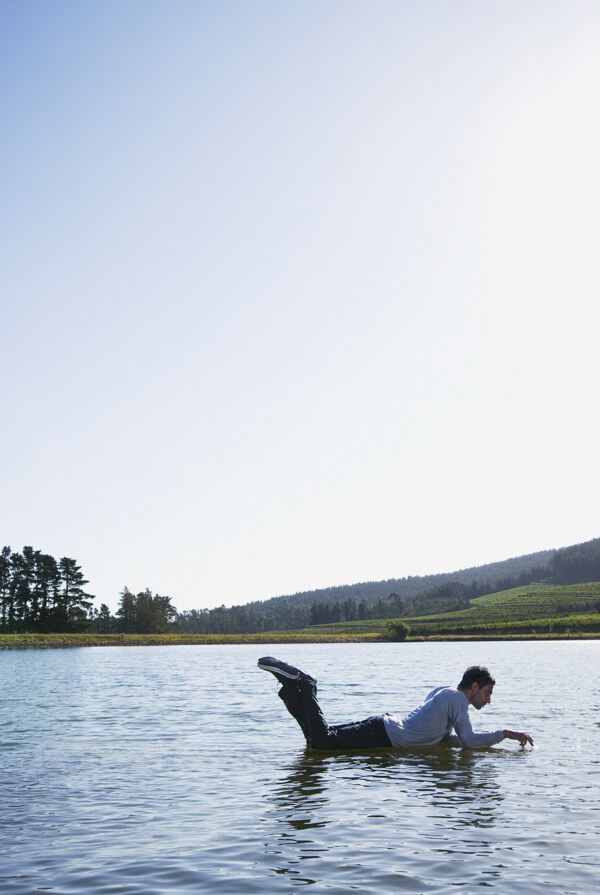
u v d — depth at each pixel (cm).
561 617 12900
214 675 3347
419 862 559
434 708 1109
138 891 504
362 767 966
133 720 1545
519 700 1833
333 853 589
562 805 739
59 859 580
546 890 491
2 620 12325
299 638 11406
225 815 718
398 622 11675
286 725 1441
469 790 817
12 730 1396
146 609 14875
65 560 12650
